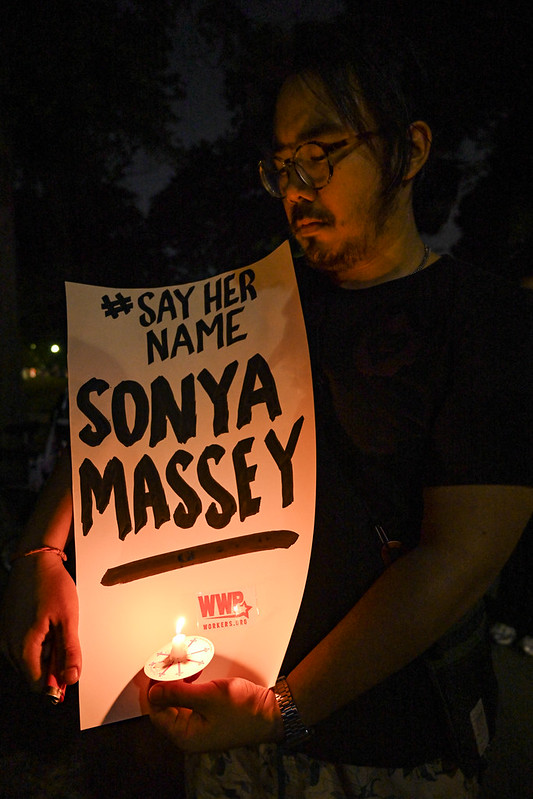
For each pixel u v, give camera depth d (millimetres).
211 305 1021
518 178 4492
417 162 1022
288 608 935
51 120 10195
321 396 1032
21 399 8141
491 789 2410
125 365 1020
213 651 937
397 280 1022
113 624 968
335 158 945
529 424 900
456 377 936
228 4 7125
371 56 947
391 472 1004
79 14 8875
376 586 915
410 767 1022
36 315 16859
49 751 2701
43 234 12945
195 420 989
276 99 1015
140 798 2436
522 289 978
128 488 987
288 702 885
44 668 999
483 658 1065
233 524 958
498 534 892
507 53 6207
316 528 1020
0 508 5223
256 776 1105
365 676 878
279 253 1006
